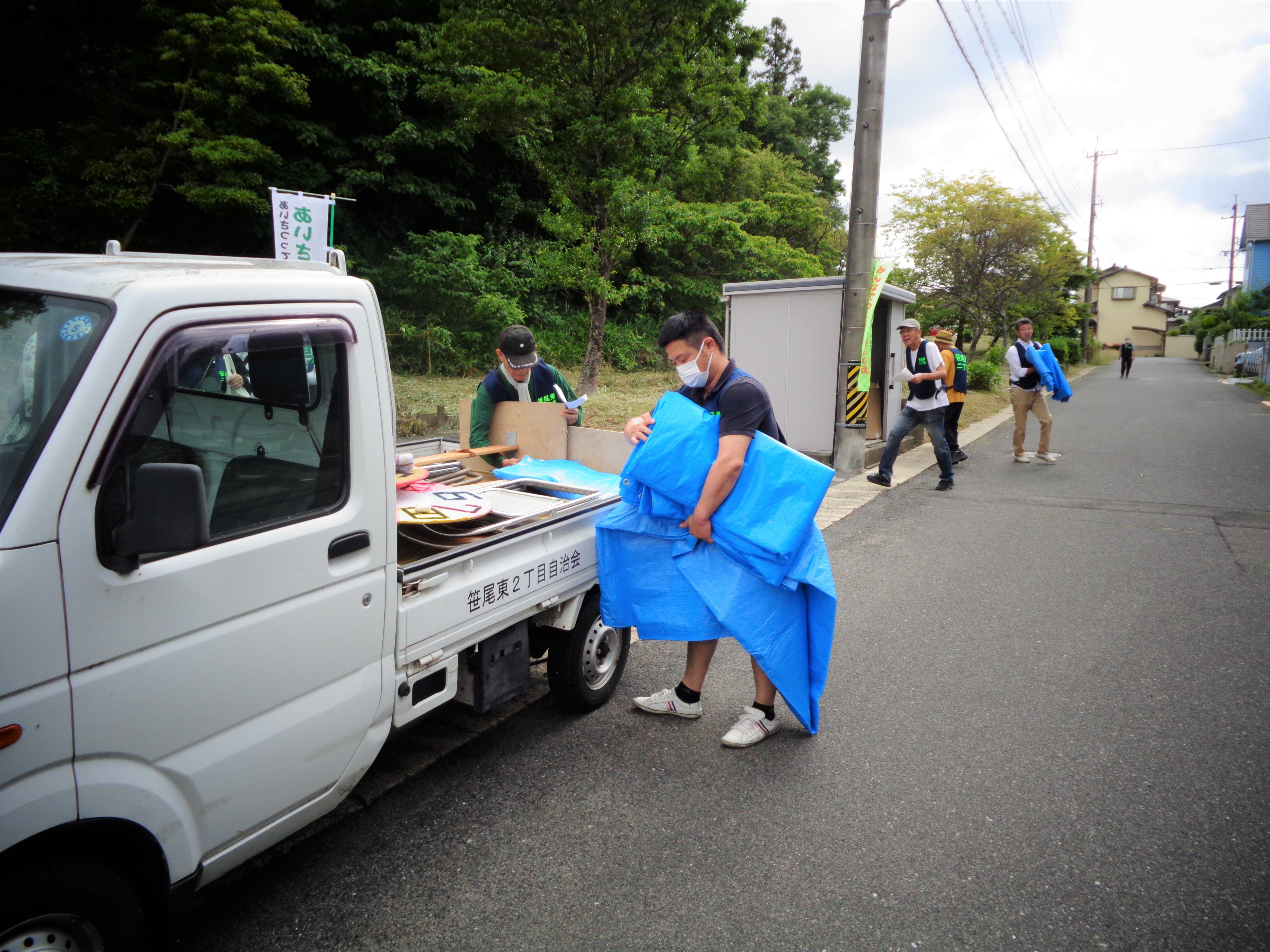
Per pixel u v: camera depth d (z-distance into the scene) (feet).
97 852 6.15
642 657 14.71
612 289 50.62
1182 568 19.40
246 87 40.93
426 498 10.35
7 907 5.38
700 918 7.95
